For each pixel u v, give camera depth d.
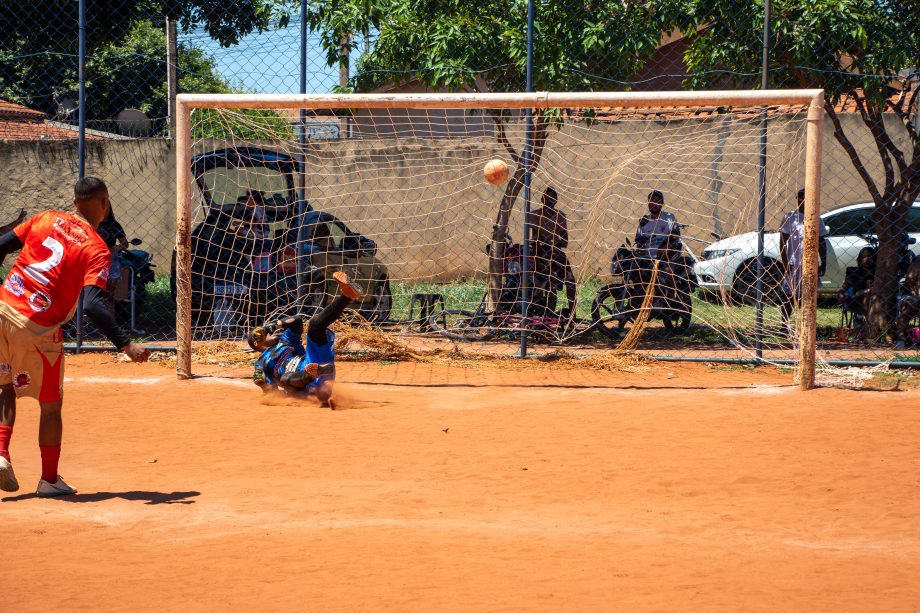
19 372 5.40
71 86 19.56
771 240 13.09
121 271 12.77
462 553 4.45
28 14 14.10
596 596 3.82
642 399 8.83
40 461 6.51
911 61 11.62
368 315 12.56
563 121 12.61
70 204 18.16
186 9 14.14
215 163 12.74
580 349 11.78
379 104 9.51
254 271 12.15
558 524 5.04
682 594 3.85
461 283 15.13
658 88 16.16
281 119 11.50
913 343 11.98
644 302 11.76
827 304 15.79
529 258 11.77
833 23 11.34
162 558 4.37
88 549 4.52
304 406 8.45
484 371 10.56
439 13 12.64
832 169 17.47
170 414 8.06
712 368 10.72
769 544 4.66
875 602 3.77
